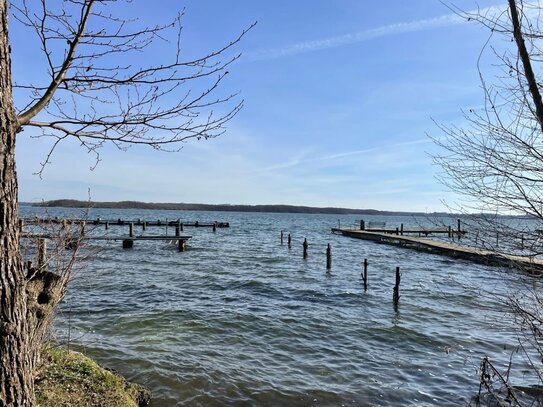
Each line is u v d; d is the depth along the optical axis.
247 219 119.56
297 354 8.89
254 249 33.09
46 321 5.09
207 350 8.81
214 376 7.41
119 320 10.78
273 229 65.38
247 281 17.67
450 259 25.30
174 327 10.41
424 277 19.17
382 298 14.73
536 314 4.44
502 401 6.68
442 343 9.74
